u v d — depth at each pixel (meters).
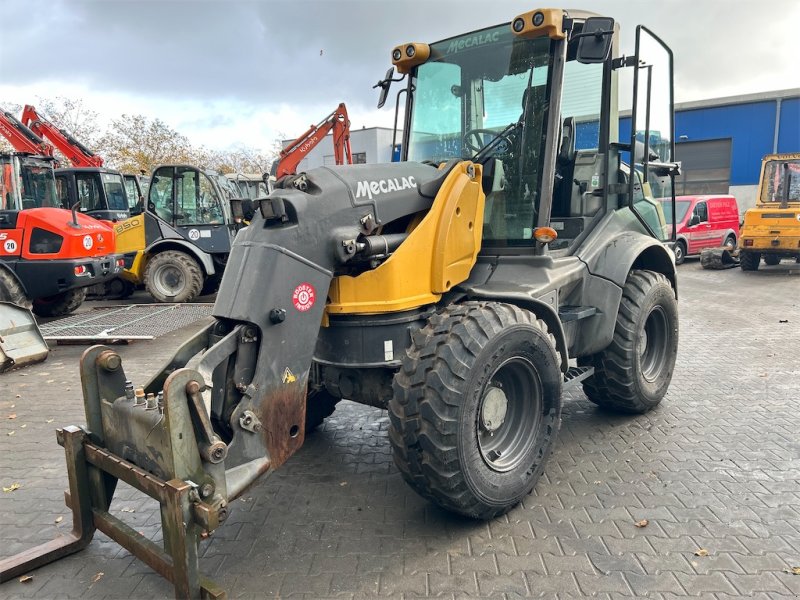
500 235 3.74
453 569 2.77
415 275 3.05
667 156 5.11
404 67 4.23
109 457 2.70
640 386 4.40
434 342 2.88
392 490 3.56
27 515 3.41
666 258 4.72
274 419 2.72
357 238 2.88
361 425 4.59
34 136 11.09
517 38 3.68
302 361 2.80
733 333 7.51
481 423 3.09
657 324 4.70
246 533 3.12
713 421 4.49
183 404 2.34
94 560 2.94
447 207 3.16
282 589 2.66
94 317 8.86
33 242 8.23
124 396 2.84
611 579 2.67
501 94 3.76
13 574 2.80
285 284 2.70
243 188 13.34
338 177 2.95
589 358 4.40
